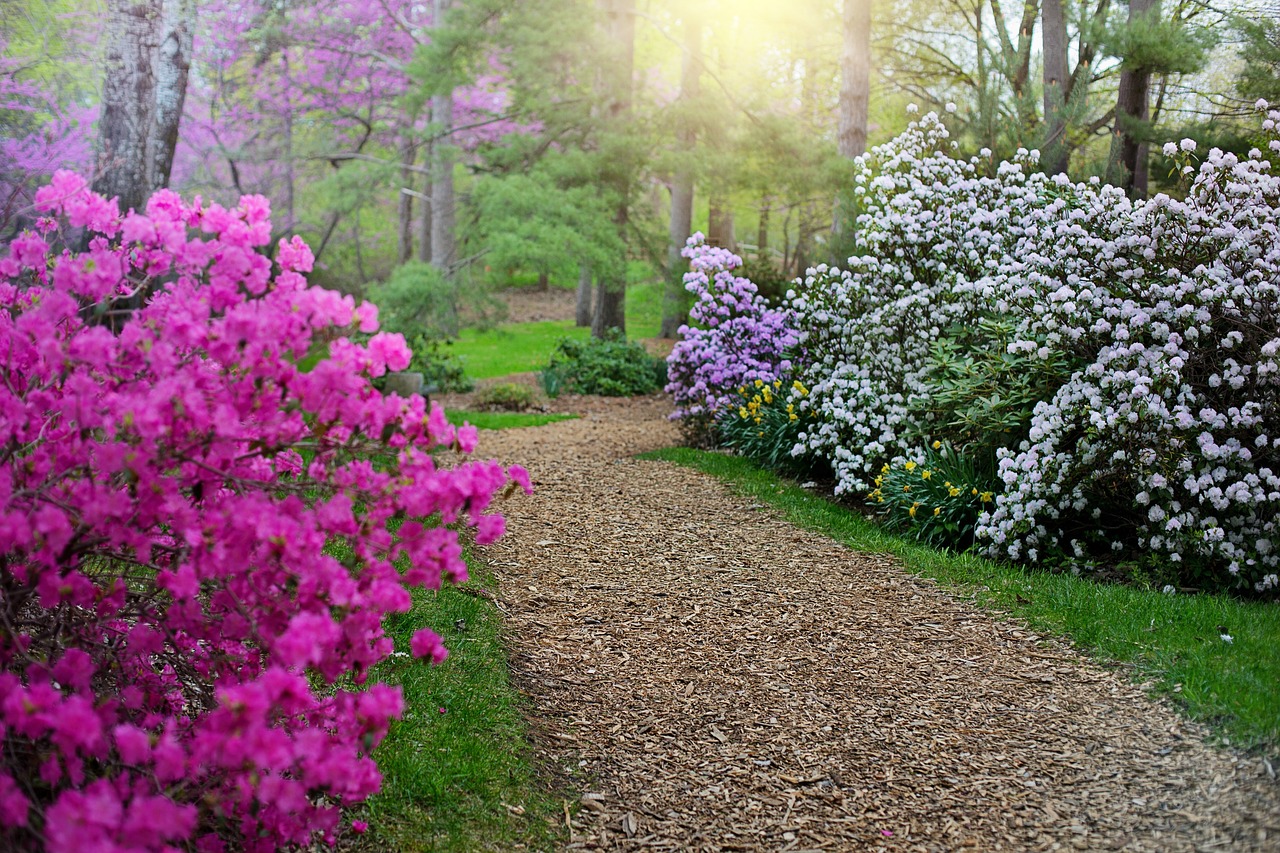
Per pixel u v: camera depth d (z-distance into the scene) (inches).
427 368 564.1
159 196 108.6
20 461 95.6
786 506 290.0
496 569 222.5
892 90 804.6
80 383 90.0
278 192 760.3
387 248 928.3
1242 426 220.7
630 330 886.4
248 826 97.4
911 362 297.1
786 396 354.3
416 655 100.0
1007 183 298.4
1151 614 192.5
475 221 549.6
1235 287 222.1
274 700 83.6
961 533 253.4
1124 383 224.5
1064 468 230.2
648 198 810.2
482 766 136.6
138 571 116.0
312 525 92.0
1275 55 420.2
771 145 573.6
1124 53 399.2
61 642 101.9
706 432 398.6
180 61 394.0
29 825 82.6
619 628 195.9
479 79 720.3
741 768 144.4
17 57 447.8
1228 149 400.8
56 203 109.2
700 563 237.3
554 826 127.6
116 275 94.7
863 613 205.5
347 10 732.0
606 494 300.4
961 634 193.2
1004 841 123.6
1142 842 119.5
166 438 88.8
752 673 176.9
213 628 104.7
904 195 295.3
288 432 98.3
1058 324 242.2
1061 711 158.1
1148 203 242.4
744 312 401.4
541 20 553.9
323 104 758.5
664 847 124.4
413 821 122.3
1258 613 192.4
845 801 135.1
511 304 1141.7
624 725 156.9
